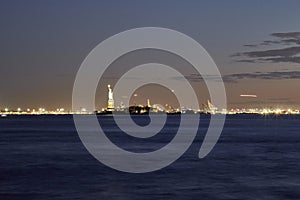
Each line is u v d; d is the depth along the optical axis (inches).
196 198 1331.2
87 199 1306.6
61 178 1685.5
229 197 1346.0
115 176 1737.2
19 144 3400.6
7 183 1576.0
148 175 1763.0
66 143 3501.5
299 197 1352.1
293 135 4835.1
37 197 1333.7
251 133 5315.0
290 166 2060.8
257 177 1721.2
